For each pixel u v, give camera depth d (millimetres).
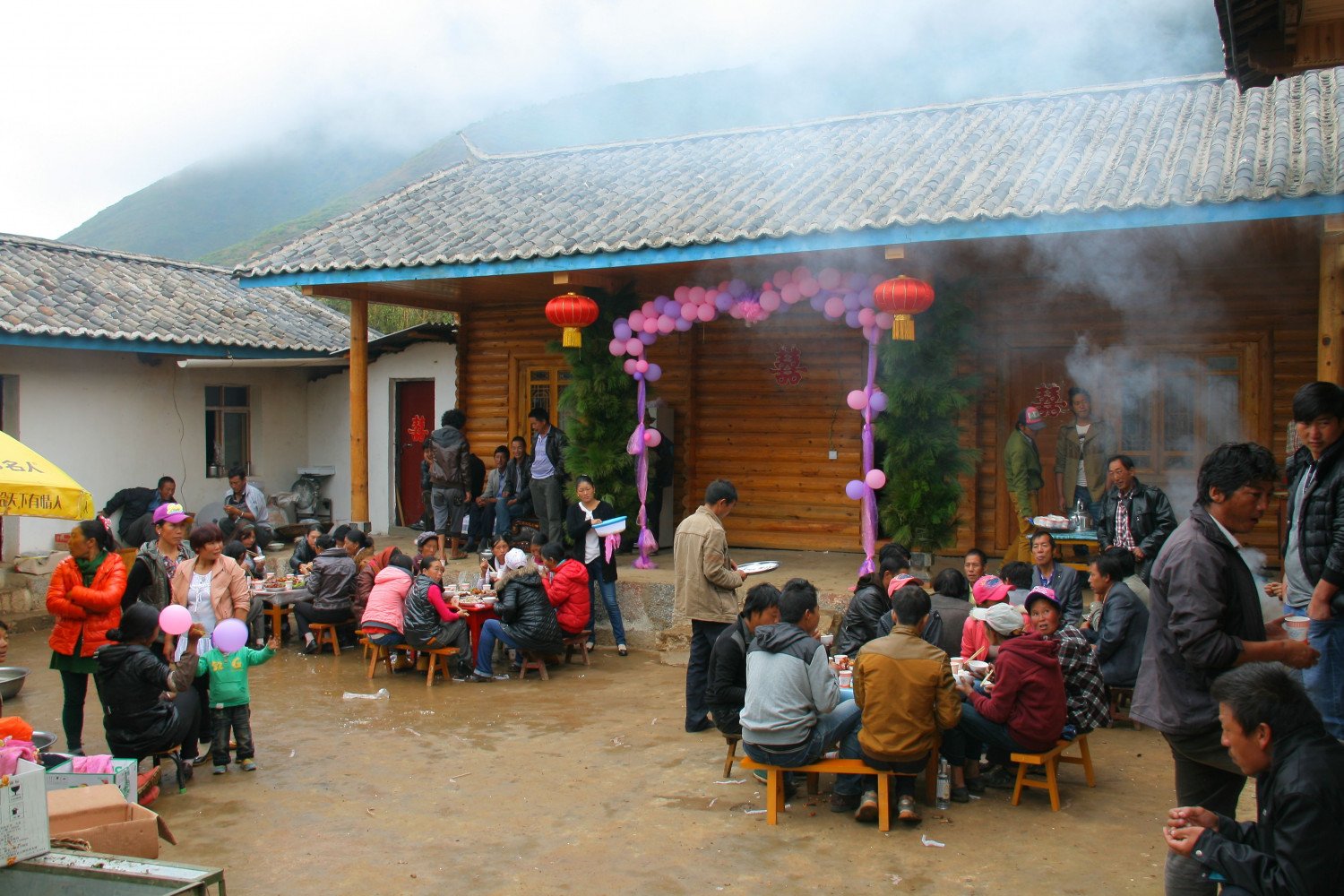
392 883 5047
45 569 12375
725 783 6391
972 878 4938
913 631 5613
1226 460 3947
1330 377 7406
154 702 6156
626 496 11352
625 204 11430
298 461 16484
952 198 8961
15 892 4340
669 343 12977
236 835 5664
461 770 6730
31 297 13203
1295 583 4871
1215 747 3990
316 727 7785
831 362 12141
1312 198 7188
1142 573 7801
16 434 12703
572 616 9539
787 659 5684
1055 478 10633
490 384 14305
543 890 4945
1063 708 5660
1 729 5391
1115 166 9055
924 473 9648
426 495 13719
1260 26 10492
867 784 5695
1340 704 4395
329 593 10180
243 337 14633
